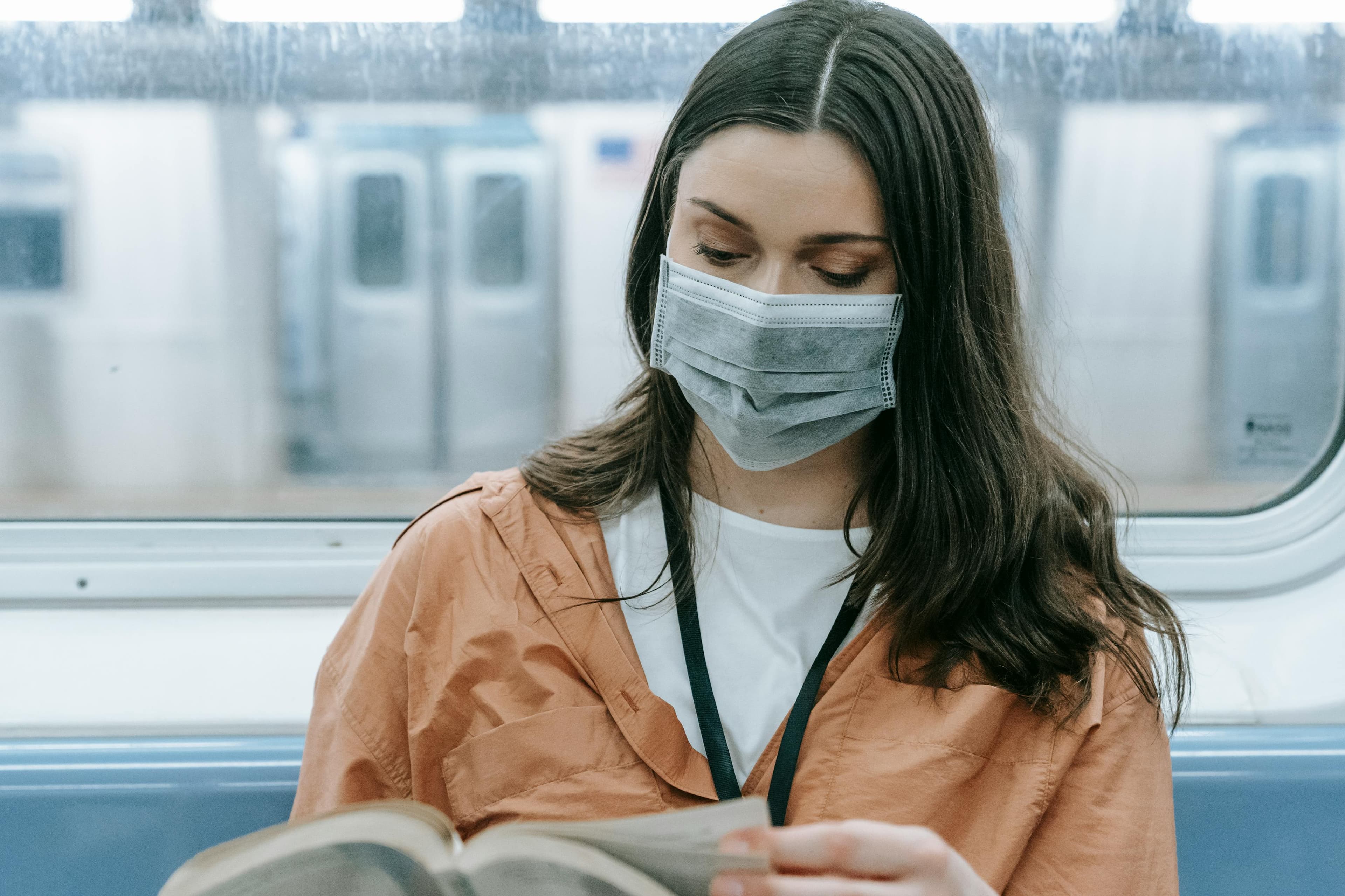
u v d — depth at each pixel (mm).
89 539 1547
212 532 1565
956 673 885
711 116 820
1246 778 1241
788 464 911
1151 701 905
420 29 1595
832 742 861
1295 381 1726
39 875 1173
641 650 893
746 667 892
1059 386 1707
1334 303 1713
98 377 1966
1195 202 1720
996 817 867
